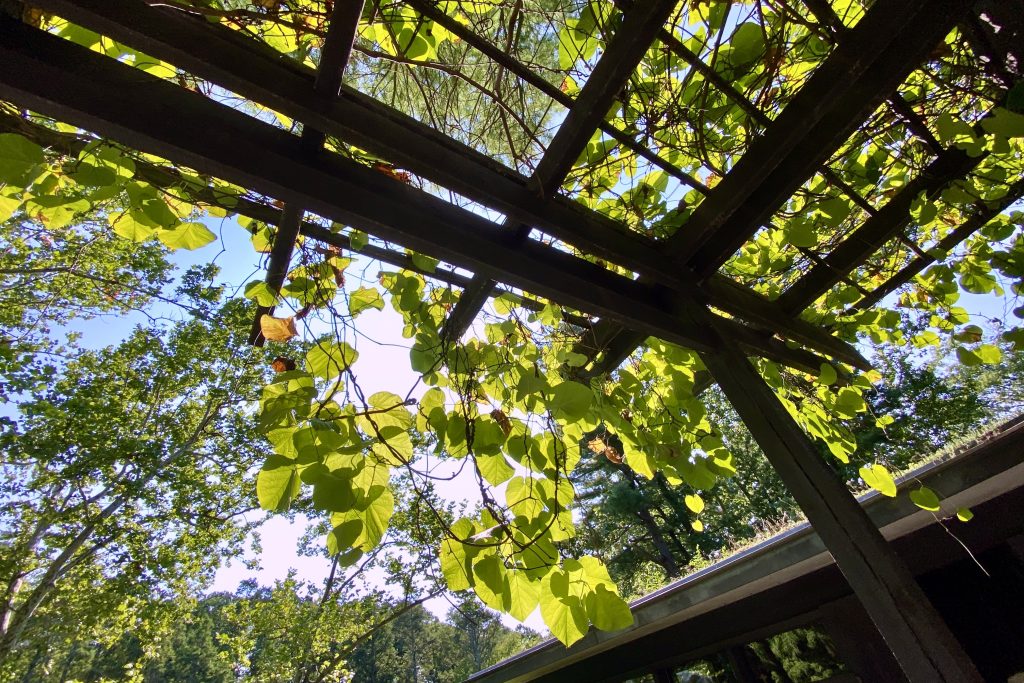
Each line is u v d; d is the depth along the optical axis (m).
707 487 1.62
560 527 1.24
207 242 1.15
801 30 1.28
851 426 2.23
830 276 1.66
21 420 7.18
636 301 1.24
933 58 1.37
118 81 0.68
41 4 0.59
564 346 1.75
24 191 1.03
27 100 0.62
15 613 7.00
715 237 1.30
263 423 1.02
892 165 1.68
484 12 1.15
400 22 1.12
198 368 8.14
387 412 1.14
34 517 7.40
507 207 0.97
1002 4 1.21
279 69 0.75
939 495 1.83
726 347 1.27
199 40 0.69
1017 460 1.69
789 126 1.02
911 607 0.86
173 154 0.73
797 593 2.72
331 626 8.34
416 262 1.40
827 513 1.01
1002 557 2.26
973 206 1.83
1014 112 1.28
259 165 0.79
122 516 7.91
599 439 1.82
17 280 5.91
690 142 1.45
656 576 14.20
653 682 3.56
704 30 1.28
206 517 8.22
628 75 0.84
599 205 1.58
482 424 1.23
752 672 2.87
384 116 0.86
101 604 7.67
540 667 3.58
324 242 1.32
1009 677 2.17
